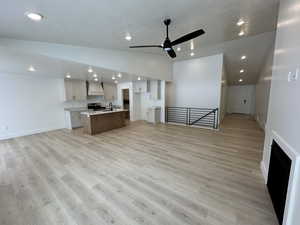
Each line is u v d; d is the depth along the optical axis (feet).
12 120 15.96
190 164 9.04
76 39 10.15
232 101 35.73
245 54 17.89
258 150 11.05
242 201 5.83
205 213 5.28
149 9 7.27
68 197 6.25
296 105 4.33
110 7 6.81
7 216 5.30
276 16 8.59
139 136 15.55
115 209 5.55
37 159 10.12
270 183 6.18
